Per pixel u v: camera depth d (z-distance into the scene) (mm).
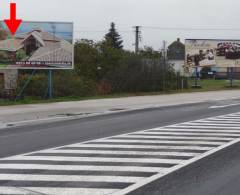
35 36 34531
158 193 9766
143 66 43062
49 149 14820
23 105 29578
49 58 34719
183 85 49250
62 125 21266
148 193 9750
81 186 10250
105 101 33156
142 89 42969
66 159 13203
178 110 28109
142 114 25797
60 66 34875
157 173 11523
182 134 18234
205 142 16328
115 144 15789
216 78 85250
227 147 15352
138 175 11305
